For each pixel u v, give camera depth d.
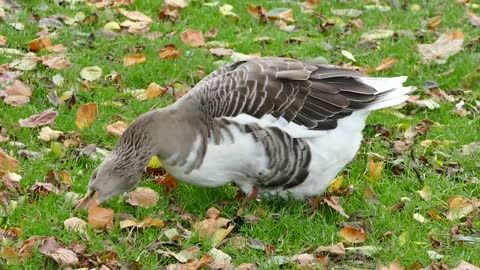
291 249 10.00
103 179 9.98
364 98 10.40
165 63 14.48
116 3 16.50
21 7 16.06
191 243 9.95
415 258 9.87
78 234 9.83
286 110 10.11
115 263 9.35
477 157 12.29
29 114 12.60
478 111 13.74
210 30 15.88
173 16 16.23
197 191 10.91
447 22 16.80
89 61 14.31
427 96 14.23
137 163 9.98
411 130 12.90
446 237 10.34
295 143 10.13
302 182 10.40
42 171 11.11
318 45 15.60
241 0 17.25
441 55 15.30
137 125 10.02
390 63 14.88
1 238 9.65
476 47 15.84
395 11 17.20
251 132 9.95
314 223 10.44
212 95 10.06
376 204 10.96
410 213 10.85
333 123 10.26
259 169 10.14
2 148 11.65
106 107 12.95
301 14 16.94
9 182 10.68
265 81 10.17
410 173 11.81
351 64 15.12
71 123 12.42
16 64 13.80
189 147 9.97
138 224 10.05
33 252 9.46
